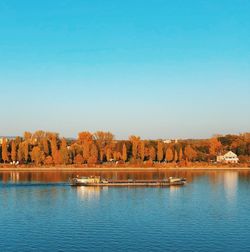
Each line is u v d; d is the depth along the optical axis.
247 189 145.50
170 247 71.31
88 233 80.00
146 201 117.94
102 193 134.12
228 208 106.62
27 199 120.31
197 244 73.06
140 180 163.00
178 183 158.75
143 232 80.75
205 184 161.38
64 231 81.44
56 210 103.12
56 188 145.50
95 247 71.19
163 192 137.38
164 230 82.31
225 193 135.25
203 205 111.19
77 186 150.88
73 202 115.62
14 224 87.50
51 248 70.69
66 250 69.62
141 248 70.75
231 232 80.81
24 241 74.69
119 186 152.75
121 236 77.88
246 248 71.00
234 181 172.75
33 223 88.25
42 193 132.62
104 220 91.25
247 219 92.38
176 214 98.12
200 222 89.31
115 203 114.12
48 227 84.62
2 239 75.94
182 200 119.81
